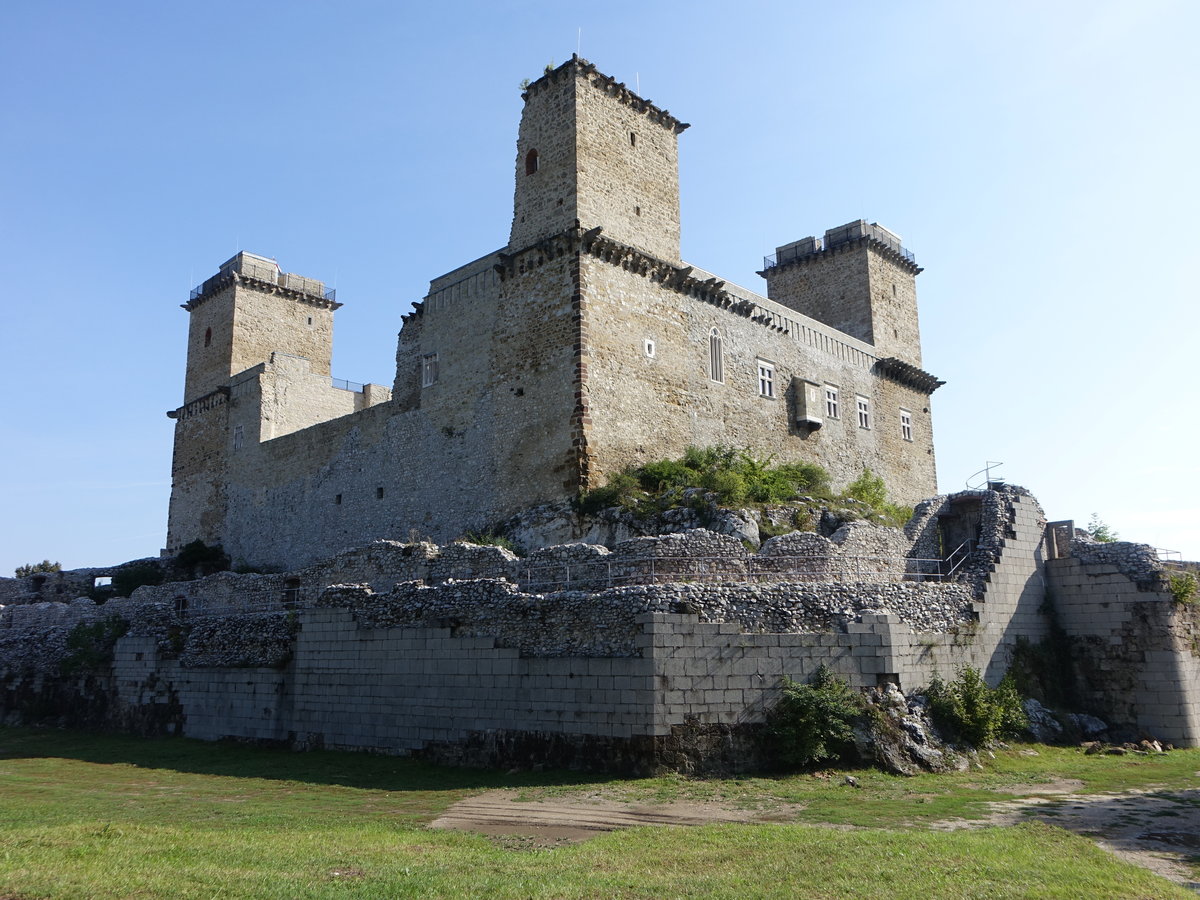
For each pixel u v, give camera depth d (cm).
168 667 3562
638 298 4206
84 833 1636
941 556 3481
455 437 4362
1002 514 3225
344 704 2927
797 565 2831
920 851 1512
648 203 4388
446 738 2641
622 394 4016
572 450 3809
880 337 5884
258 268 6806
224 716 3291
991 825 1800
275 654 3175
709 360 4516
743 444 4591
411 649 2783
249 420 6050
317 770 2602
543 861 1480
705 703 2306
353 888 1312
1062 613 3275
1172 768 2498
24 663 4191
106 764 2886
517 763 2470
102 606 4247
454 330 4497
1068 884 1347
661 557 2769
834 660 2420
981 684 2641
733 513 3334
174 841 1611
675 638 2319
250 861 1472
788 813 1900
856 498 4584
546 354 4009
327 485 5175
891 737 2348
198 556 5912
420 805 2078
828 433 5175
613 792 2111
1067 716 2989
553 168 4188
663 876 1382
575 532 3684
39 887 1288
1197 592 3203
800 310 6178
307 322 6944
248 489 5900
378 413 4891
